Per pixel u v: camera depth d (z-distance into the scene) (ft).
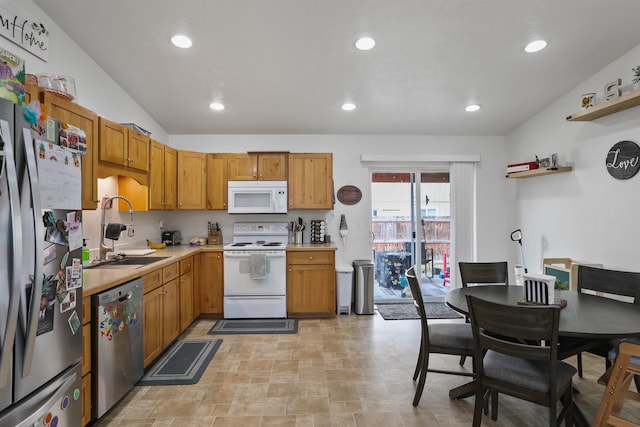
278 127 13.88
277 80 10.43
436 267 15.23
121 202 10.94
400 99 11.70
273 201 13.34
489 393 6.97
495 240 14.89
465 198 14.89
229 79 10.34
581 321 5.58
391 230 15.25
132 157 9.52
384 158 14.56
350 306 13.38
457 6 7.44
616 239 9.69
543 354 5.05
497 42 8.69
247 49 8.89
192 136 14.40
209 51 8.95
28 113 4.32
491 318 5.37
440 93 11.30
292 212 14.61
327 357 9.35
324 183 13.61
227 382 7.98
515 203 14.57
